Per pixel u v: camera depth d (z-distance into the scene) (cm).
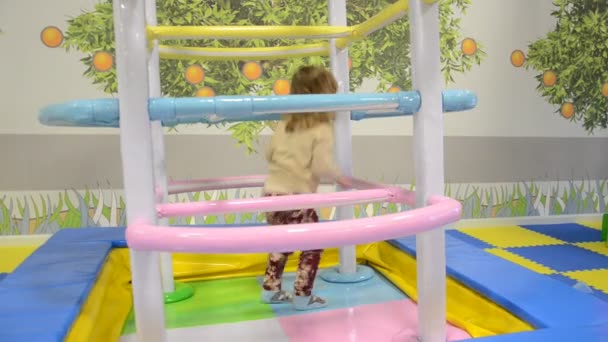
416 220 84
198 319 133
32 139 224
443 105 100
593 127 287
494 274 128
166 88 232
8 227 227
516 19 267
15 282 121
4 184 224
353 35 136
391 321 129
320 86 144
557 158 284
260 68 240
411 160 261
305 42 242
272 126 243
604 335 90
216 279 169
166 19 229
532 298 110
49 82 222
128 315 136
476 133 270
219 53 158
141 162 86
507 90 271
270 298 144
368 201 118
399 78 254
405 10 105
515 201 280
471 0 260
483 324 118
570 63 278
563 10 272
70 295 112
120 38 83
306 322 130
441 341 103
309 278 138
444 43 258
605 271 194
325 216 246
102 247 158
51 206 229
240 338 120
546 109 278
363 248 185
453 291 133
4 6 215
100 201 233
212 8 232
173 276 162
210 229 78
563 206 288
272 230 77
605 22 279
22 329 92
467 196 272
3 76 218
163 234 78
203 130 237
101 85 227
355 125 253
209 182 160
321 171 136
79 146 229
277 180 142
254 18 237
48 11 219
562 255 217
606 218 239
